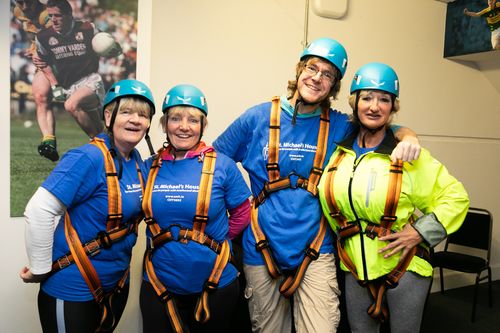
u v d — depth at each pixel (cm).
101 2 202
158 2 222
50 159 199
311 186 165
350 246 159
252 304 174
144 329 154
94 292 137
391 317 158
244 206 163
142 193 148
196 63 235
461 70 340
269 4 252
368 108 152
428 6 315
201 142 158
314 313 162
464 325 280
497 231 376
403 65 309
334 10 268
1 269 196
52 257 135
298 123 169
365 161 154
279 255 165
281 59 260
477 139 359
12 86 190
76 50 199
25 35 190
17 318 202
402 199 147
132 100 137
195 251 145
